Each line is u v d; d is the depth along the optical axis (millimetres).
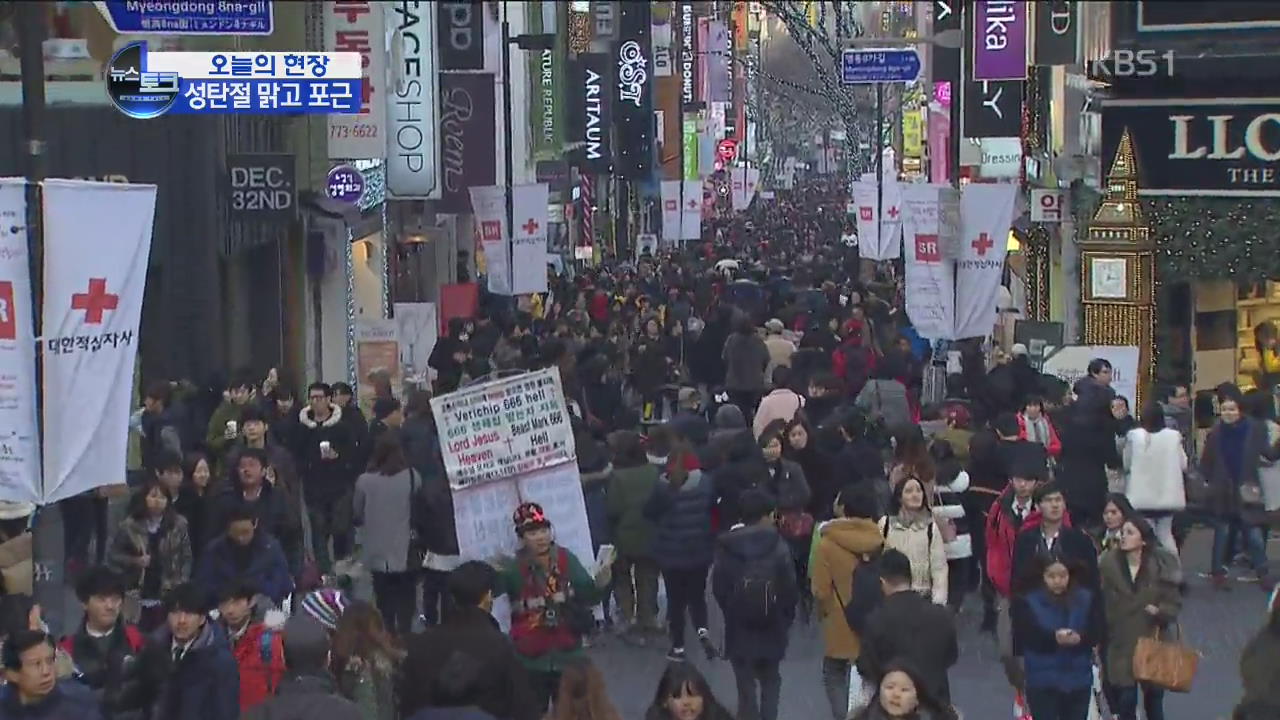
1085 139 66312
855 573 27250
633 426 42938
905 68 71500
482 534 31141
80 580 22328
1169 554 27234
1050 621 24844
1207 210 59625
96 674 22078
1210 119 26656
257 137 60094
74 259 20625
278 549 27500
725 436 37844
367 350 57906
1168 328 60969
